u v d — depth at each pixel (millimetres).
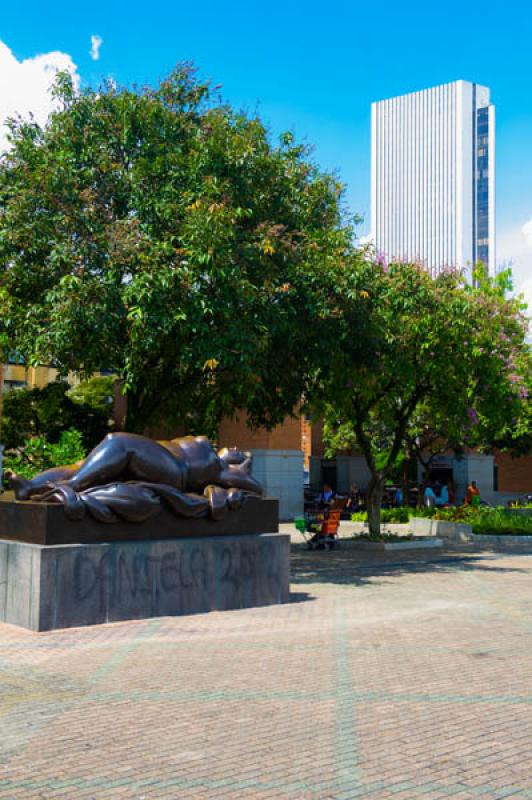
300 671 7070
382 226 186375
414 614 10211
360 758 4844
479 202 180875
